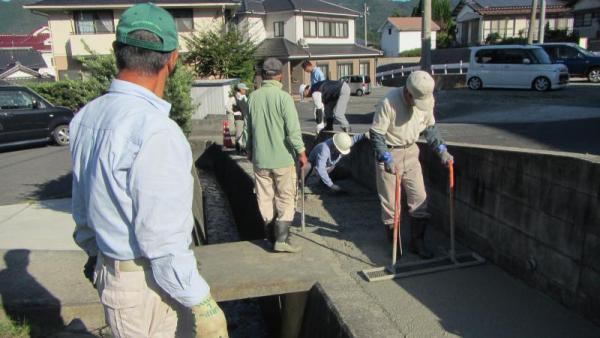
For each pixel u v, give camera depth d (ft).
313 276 12.64
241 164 29.78
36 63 177.58
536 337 9.37
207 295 5.63
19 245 16.22
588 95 50.83
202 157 43.27
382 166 13.35
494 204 12.67
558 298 10.61
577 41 106.93
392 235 14.14
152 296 5.84
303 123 52.65
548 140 28.43
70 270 13.53
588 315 9.77
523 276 11.74
